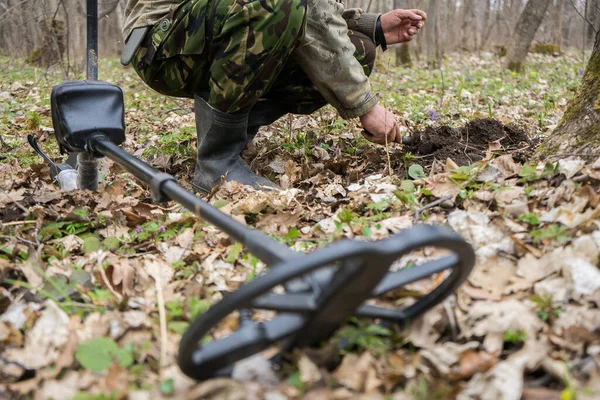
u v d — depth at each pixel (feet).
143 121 16.74
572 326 4.70
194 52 8.96
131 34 9.59
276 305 4.02
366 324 4.87
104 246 7.29
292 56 9.29
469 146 9.89
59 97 7.73
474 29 57.11
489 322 4.90
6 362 4.87
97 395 4.31
